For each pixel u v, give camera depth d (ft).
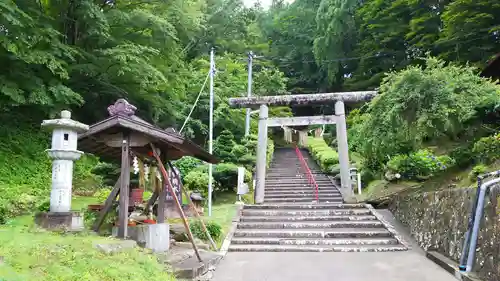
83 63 45.60
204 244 25.84
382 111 31.58
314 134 99.14
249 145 58.59
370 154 35.40
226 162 51.26
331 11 85.35
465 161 32.09
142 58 46.03
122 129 21.13
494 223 17.48
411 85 28.43
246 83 81.46
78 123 22.02
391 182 44.06
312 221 34.17
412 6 64.64
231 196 47.09
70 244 16.12
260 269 21.94
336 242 28.50
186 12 56.29
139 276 14.76
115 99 51.42
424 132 28.50
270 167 65.82
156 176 23.62
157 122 58.08
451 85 27.86
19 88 38.11
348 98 47.70
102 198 33.22
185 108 64.08
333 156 61.62
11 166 36.83
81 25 45.14
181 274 18.37
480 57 52.54
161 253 21.09
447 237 22.99
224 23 85.92
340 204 38.63
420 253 25.48
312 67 106.32
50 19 41.29
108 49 41.91
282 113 84.12
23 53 35.22
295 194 47.91
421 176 41.86
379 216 34.30
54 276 12.44
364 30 83.82
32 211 27.14
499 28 47.06
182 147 21.97
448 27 51.08
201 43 83.82
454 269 19.77
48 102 38.34
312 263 23.32
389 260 23.75
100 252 16.14
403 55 76.43
